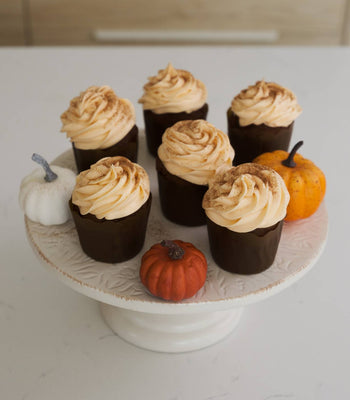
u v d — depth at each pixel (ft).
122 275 1.80
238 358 2.08
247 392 1.97
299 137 3.03
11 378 1.98
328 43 4.82
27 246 2.48
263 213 1.69
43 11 4.58
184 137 1.88
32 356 2.06
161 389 1.98
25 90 3.26
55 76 3.35
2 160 2.88
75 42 4.75
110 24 4.66
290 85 3.32
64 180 1.96
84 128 1.98
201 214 1.94
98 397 1.94
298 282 2.36
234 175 1.76
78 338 2.13
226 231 1.71
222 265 1.81
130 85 3.28
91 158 2.03
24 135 3.02
